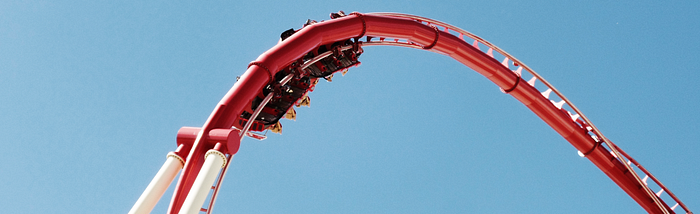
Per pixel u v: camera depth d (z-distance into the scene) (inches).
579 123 1558.8
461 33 1374.3
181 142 788.0
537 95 1469.0
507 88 1459.2
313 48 1027.3
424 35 1272.1
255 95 879.7
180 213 663.1
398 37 1237.1
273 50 938.1
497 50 1416.1
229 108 819.4
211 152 738.8
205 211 768.3
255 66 901.2
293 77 1011.3
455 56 1368.1
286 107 981.2
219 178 773.9
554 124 1524.4
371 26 1157.1
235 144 772.6
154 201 713.6
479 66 1393.9
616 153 1525.6
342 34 1090.1
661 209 1605.6
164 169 740.7
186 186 729.6
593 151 1558.8
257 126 952.3
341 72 1160.8
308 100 1101.1
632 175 1612.9
